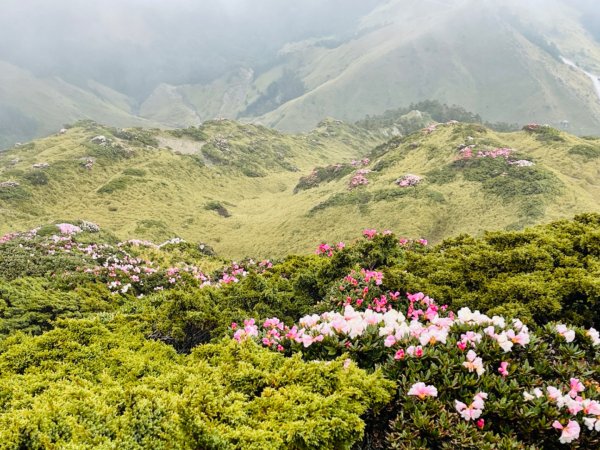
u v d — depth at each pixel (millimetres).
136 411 4074
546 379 5254
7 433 3656
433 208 40938
